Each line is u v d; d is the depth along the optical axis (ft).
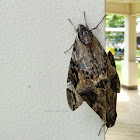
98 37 0.64
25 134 0.67
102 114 0.59
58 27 0.65
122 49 8.63
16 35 0.65
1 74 0.66
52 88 0.66
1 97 0.66
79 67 0.61
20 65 0.66
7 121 0.66
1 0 0.64
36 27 0.65
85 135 0.66
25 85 0.66
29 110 0.66
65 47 0.65
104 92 0.60
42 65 0.66
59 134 0.66
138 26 6.47
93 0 0.63
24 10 0.64
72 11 0.64
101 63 0.61
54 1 0.64
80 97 0.61
